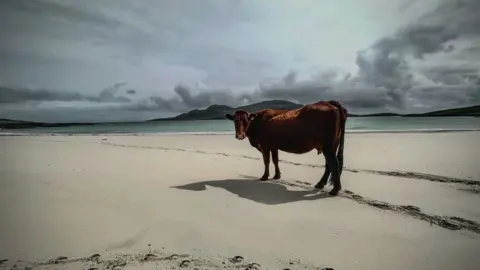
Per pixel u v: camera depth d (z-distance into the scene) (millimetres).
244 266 3408
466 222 4598
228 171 8508
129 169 8680
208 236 4172
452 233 4223
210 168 8930
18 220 4680
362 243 3959
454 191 6211
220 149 13531
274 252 3736
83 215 4902
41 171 8289
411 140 15516
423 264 3457
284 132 6664
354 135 19234
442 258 3574
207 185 6848
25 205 5371
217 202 5594
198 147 14406
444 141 14734
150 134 24766
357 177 7574
